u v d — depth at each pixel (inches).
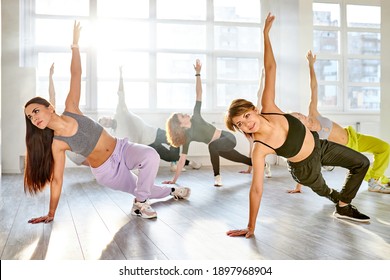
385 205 129.3
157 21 269.4
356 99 297.9
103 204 131.4
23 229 98.4
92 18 259.4
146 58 267.4
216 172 176.6
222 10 281.0
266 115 94.0
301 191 157.8
